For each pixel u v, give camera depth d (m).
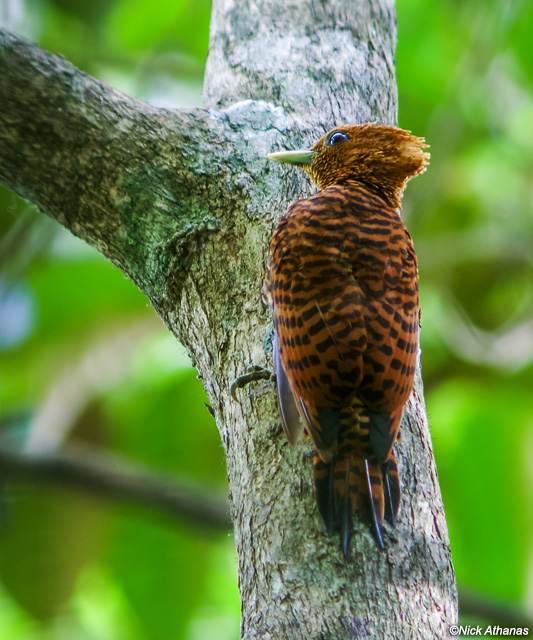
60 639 15.09
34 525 13.66
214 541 13.55
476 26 16.14
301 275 7.55
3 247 14.46
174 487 13.41
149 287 8.52
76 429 14.12
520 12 15.52
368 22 10.12
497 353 14.83
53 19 15.88
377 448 6.97
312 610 6.40
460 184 16.66
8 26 15.43
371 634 6.32
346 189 8.44
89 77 8.41
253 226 8.23
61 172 8.41
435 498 7.29
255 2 10.06
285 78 9.57
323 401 7.21
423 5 16.00
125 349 14.29
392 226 8.00
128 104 8.46
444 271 15.55
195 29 16.44
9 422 14.73
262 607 6.54
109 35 16.45
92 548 13.66
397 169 9.48
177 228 8.27
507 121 17.17
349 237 7.75
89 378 14.17
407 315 7.57
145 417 13.71
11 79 8.12
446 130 15.53
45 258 14.58
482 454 13.24
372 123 9.52
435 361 14.60
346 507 6.76
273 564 6.63
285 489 6.94
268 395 7.47
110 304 14.21
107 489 13.45
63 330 14.24
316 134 9.27
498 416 13.40
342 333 7.28
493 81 17.20
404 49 15.99
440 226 16.41
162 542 13.55
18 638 15.23
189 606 13.40
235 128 8.71
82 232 8.77
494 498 13.10
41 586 13.55
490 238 15.80
